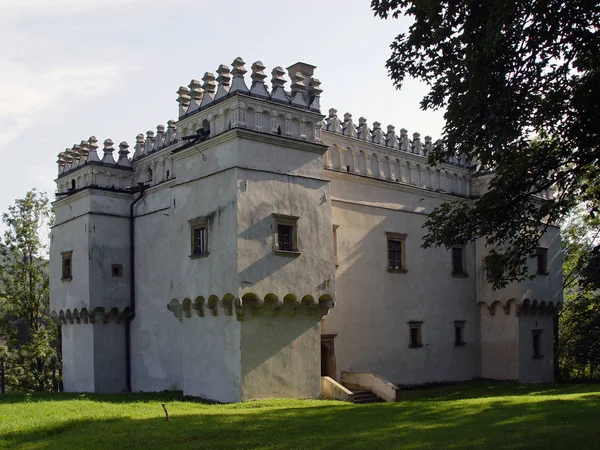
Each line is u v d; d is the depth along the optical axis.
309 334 21.62
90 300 26.48
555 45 13.09
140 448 12.38
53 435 14.05
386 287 26.53
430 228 16.91
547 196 30.39
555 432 13.13
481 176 30.92
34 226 40.03
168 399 20.98
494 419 15.03
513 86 13.34
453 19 13.51
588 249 38.88
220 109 21.28
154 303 26.38
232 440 12.94
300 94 22.47
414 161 28.66
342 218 25.17
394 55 14.89
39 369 39.50
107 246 27.31
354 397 22.00
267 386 20.19
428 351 27.94
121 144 28.83
